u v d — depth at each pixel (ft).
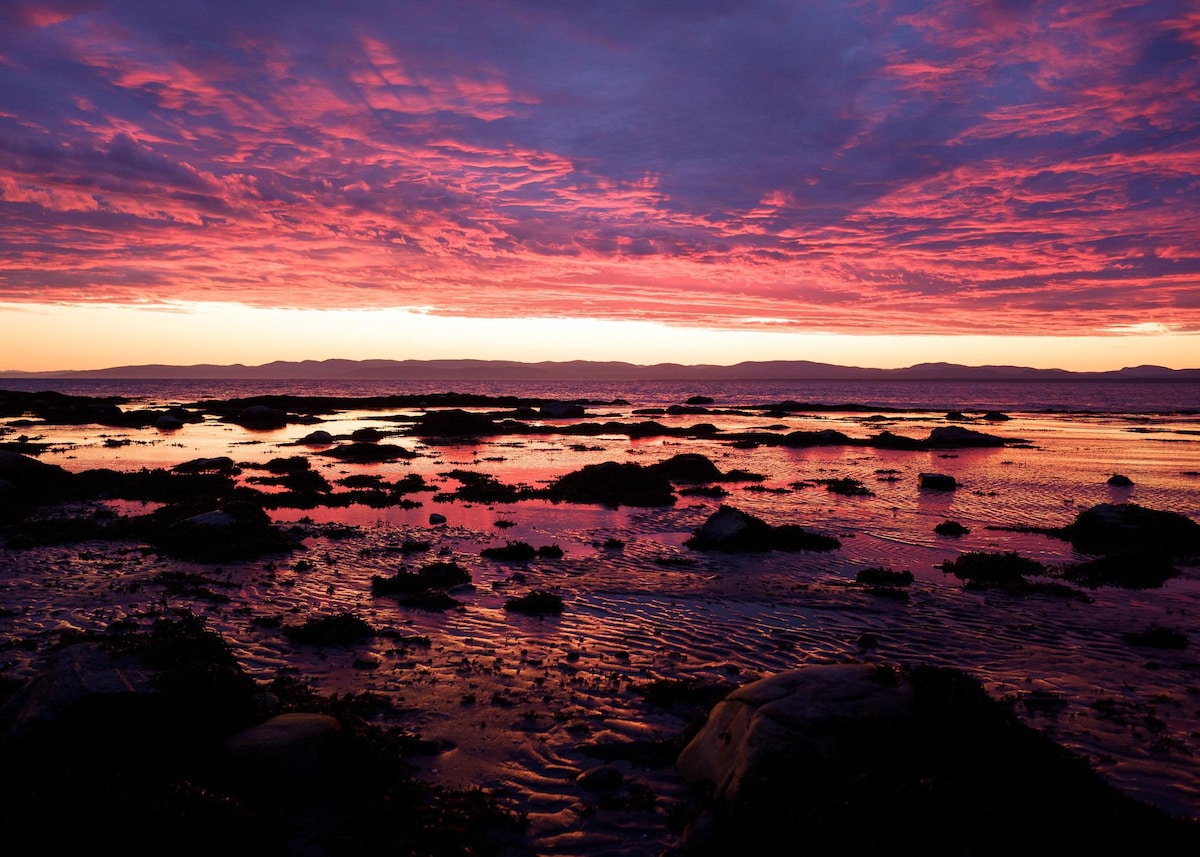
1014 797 18.39
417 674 32.30
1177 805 21.77
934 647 36.76
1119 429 197.47
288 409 271.90
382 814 20.36
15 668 30.66
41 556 54.24
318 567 52.49
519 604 42.47
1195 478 105.09
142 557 54.39
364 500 82.28
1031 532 67.87
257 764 20.99
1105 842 17.34
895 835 17.16
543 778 23.57
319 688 30.40
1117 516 64.28
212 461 105.70
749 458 130.52
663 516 75.00
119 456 123.65
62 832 17.10
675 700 29.30
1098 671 33.47
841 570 53.36
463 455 132.57
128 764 20.61
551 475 106.42
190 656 24.58
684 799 21.95
